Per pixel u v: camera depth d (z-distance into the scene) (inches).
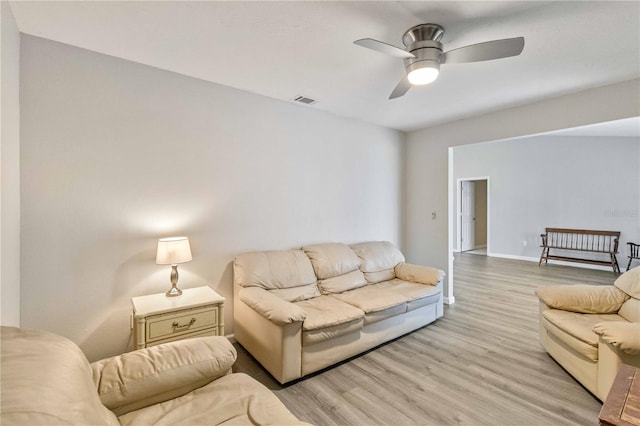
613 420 44.1
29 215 78.0
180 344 59.8
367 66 94.0
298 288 115.4
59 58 81.6
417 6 65.6
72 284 84.0
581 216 251.0
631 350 69.2
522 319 138.4
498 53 70.3
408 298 117.4
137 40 80.1
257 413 49.9
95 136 86.9
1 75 60.9
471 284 199.3
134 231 93.4
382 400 80.4
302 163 133.0
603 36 77.1
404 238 178.4
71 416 32.5
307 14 68.4
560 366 96.6
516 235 290.2
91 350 86.9
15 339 38.7
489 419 73.3
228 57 88.9
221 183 110.3
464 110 136.9
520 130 130.2
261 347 92.8
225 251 111.5
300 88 112.0
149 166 95.7
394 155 172.2
